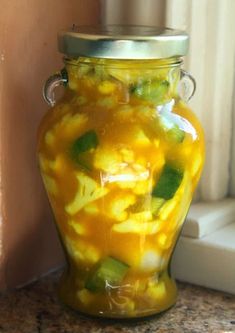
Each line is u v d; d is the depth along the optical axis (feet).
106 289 1.12
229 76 1.30
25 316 1.15
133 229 1.07
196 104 1.27
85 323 1.13
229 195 1.37
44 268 1.28
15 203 1.19
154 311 1.13
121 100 1.05
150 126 1.03
